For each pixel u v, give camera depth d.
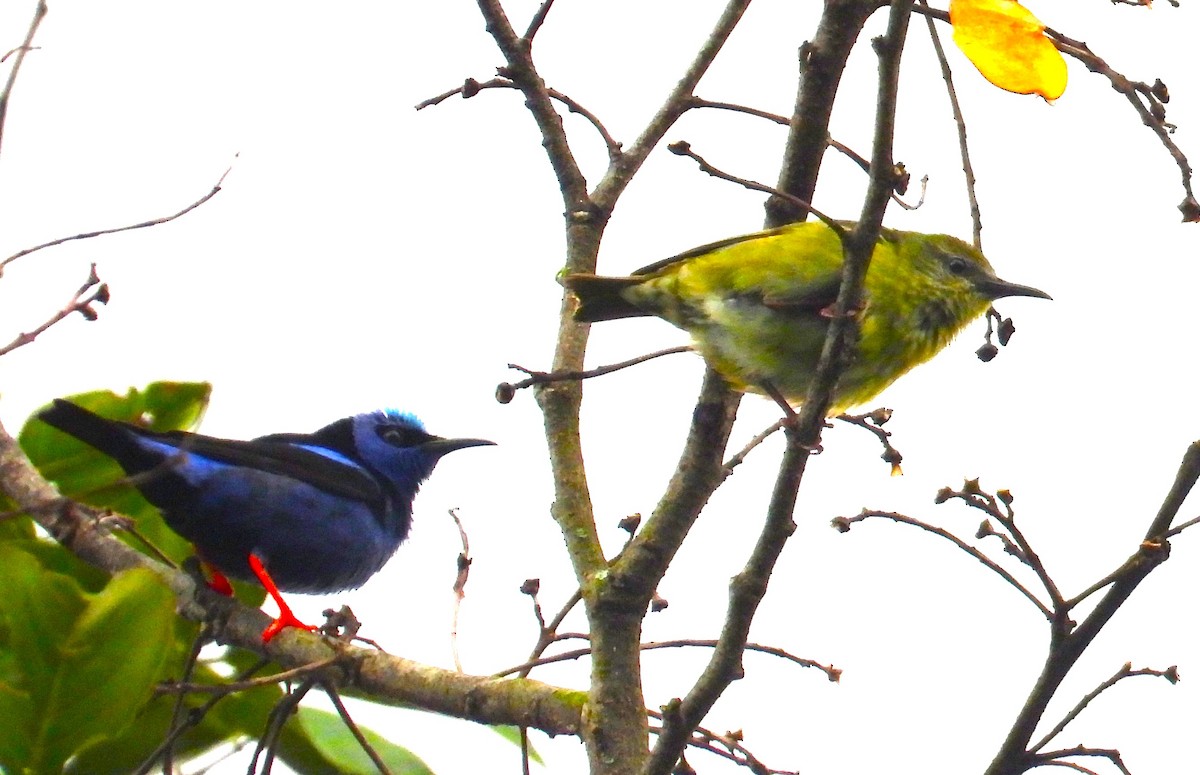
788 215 10.59
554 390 10.60
